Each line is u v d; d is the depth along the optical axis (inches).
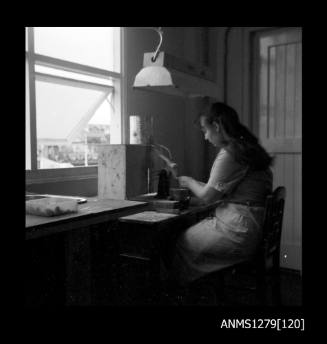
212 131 95.7
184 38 155.1
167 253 103.0
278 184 146.9
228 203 94.6
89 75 119.0
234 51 152.1
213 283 100.5
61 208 70.1
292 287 127.0
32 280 71.6
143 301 92.1
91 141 121.7
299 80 140.8
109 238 89.7
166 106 149.6
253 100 151.4
